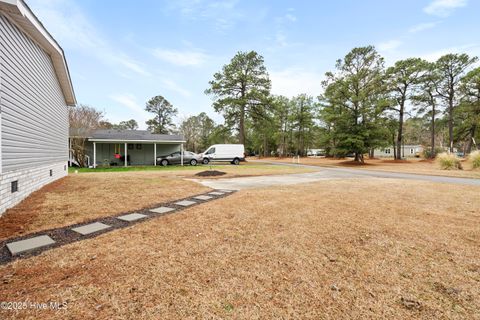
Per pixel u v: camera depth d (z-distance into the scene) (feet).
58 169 30.86
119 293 6.55
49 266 8.07
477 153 49.65
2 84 14.39
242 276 7.59
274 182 31.09
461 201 18.78
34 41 20.49
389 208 16.44
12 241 10.33
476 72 74.13
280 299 6.40
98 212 15.31
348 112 80.02
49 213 14.79
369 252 9.50
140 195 20.80
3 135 14.49
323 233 11.60
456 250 9.69
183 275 7.59
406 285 7.12
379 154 160.86
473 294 6.61
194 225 12.76
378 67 76.02
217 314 5.75
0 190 14.14
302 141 142.10
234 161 77.51
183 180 30.86
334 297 6.51
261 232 11.73
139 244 10.12
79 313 5.68
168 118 148.56
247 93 80.84
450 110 87.40
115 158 70.79
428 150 100.68
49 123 25.81
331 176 40.40
